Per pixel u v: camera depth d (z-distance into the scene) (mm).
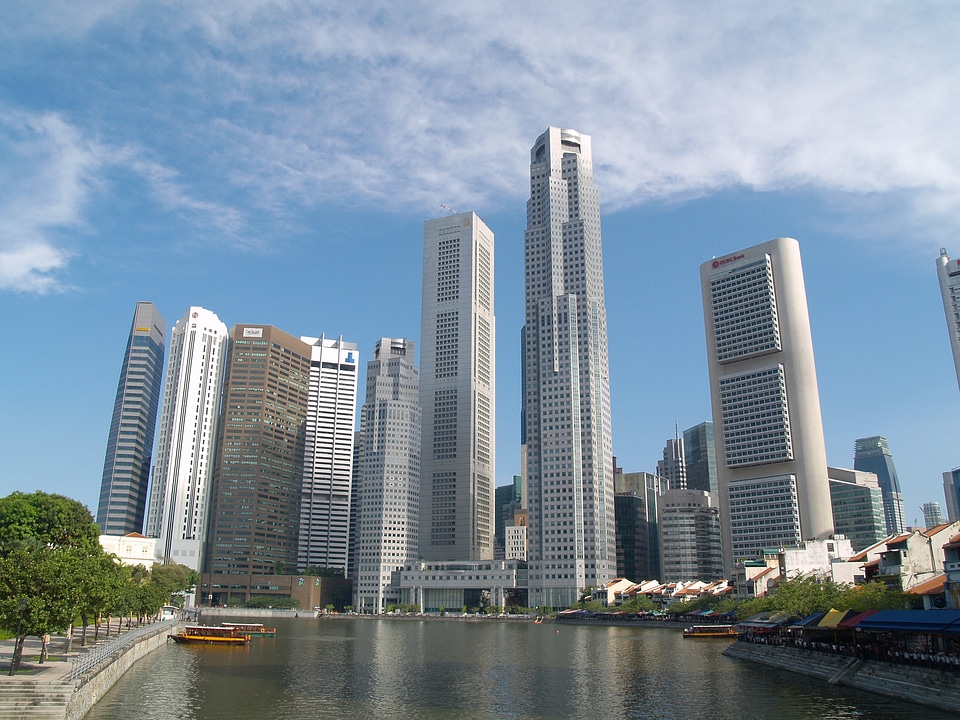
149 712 91562
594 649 182000
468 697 106750
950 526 140750
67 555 109375
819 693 104125
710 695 105562
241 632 190625
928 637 105375
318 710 95688
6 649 115875
